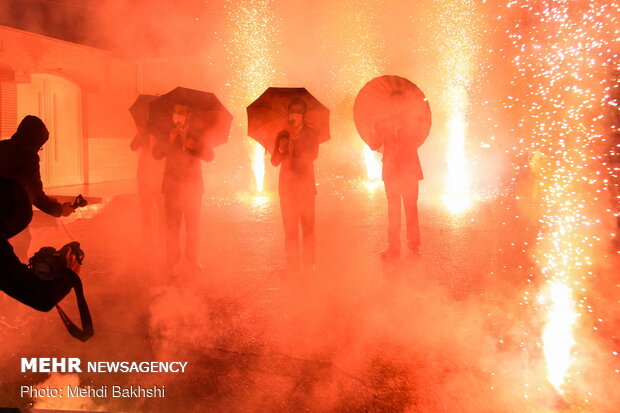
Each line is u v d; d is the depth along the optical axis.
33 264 1.94
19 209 2.21
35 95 14.05
